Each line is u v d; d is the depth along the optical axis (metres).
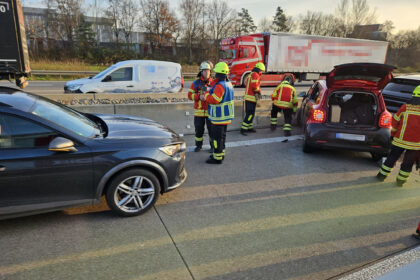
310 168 4.97
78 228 3.05
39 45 36.16
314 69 20.78
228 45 18.03
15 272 2.38
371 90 5.18
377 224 3.30
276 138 6.74
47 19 37.84
